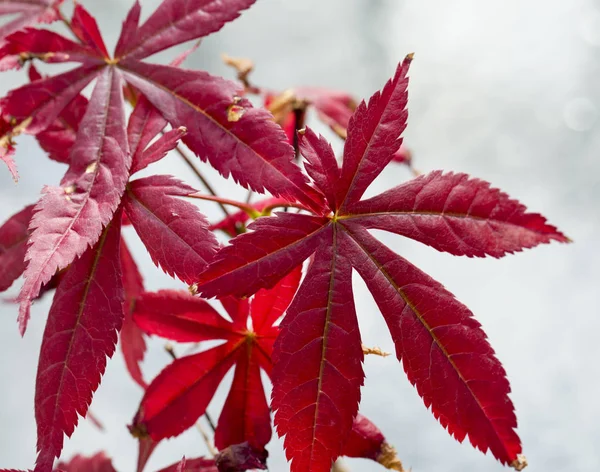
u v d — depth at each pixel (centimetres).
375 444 28
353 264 26
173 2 29
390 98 27
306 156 27
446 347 26
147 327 29
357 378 26
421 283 26
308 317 26
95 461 32
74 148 27
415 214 26
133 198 27
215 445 29
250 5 28
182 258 26
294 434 26
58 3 29
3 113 28
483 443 26
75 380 26
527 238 26
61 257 26
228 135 27
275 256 26
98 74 28
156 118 28
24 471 27
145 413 29
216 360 29
